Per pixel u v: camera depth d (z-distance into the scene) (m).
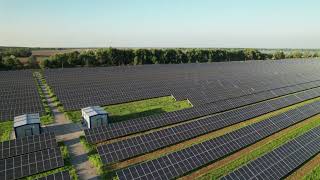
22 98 54.25
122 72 94.12
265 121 45.72
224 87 73.38
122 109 53.28
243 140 38.94
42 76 82.12
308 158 35.75
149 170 29.58
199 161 32.75
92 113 43.12
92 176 29.59
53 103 55.22
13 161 29.62
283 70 119.00
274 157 34.00
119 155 33.06
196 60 149.38
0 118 44.19
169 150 36.19
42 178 26.83
